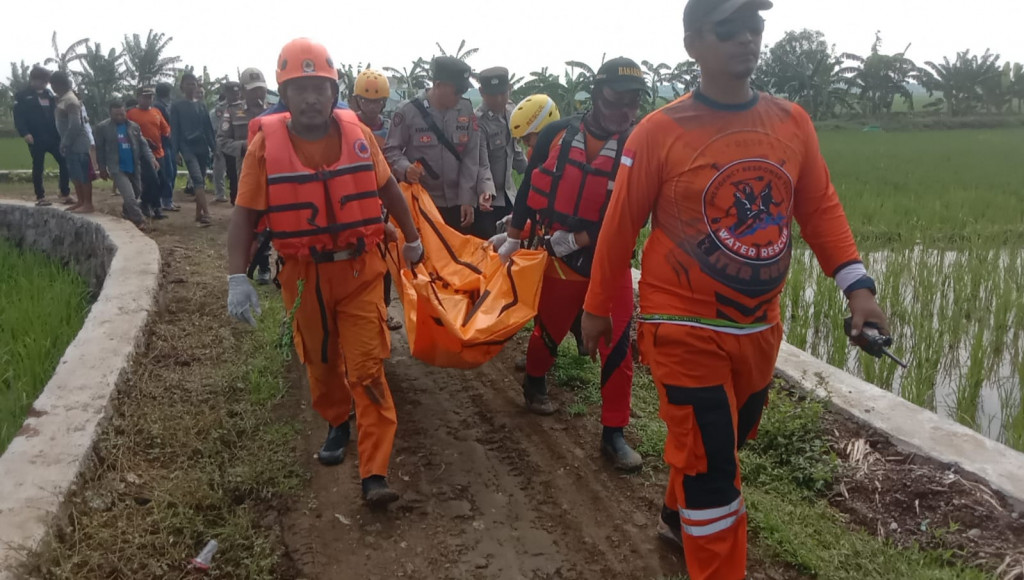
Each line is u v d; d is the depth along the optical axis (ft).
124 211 34.22
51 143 37.58
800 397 15.42
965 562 10.80
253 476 13.10
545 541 11.76
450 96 18.88
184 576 10.81
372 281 12.31
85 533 11.05
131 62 115.03
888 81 157.69
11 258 30.96
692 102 8.96
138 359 17.08
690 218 8.93
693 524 9.42
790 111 9.05
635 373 17.57
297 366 17.85
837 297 24.22
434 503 12.72
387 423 12.46
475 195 19.44
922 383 19.22
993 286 26.30
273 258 28.40
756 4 8.45
